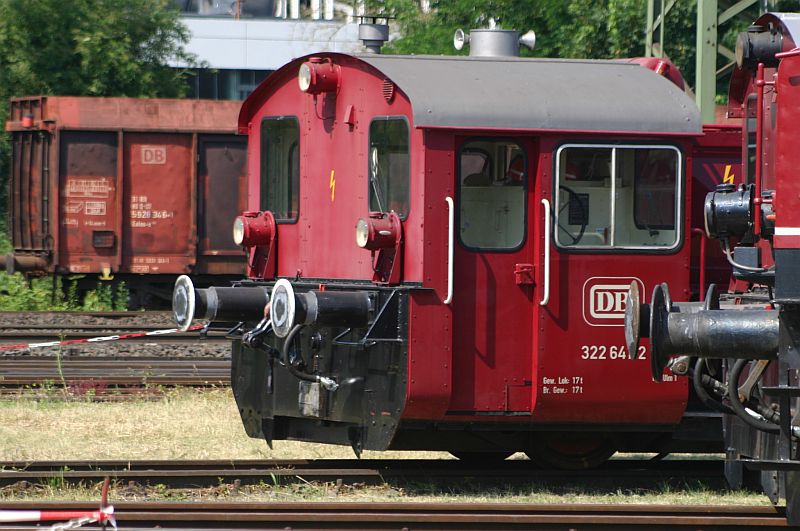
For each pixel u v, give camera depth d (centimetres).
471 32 2558
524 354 2170
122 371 3519
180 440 2658
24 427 2748
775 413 1841
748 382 1858
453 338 2128
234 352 2588
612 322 2178
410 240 2125
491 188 2153
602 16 5962
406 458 2644
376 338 2105
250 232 2536
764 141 1997
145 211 5012
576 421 2208
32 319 4472
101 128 4941
